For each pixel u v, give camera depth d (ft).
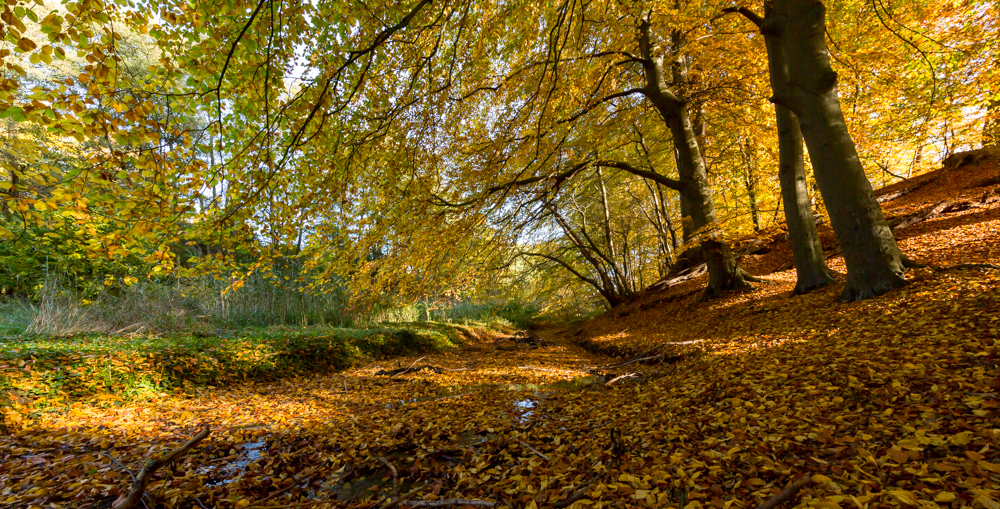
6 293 31.32
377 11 17.21
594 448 10.28
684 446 9.28
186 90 14.20
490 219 29.43
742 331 23.58
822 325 18.34
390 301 42.75
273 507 8.41
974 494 5.52
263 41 14.71
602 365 28.48
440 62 21.24
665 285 52.01
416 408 17.22
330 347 30.01
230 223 15.47
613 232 69.31
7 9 9.00
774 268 40.37
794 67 20.42
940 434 7.39
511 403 17.02
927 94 32.42
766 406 10.62
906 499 5.54
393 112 18.06
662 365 22.53
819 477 6.42
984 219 28.43
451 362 32.94
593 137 31.73
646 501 6.94
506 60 25.16
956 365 10.09
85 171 11.69
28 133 31.04
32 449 11.22
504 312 82.23
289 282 40.60
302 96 15.75
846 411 9.16
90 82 10.97
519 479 8.82
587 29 21.63
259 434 13.83
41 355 16.93
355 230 22.09
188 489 9.33
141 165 12.25
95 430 13.07
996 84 31.50
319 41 17.08
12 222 29.76
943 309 14.55
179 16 13.87
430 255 25.53
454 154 25.05
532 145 25.36
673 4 24.73
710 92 31.91
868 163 34.12
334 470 10.64
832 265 32.17
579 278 66.74
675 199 60.03
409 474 10.26
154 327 27.25
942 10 31.60
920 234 30.55
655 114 41.29
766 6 22.17
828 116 19.63
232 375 22.36
